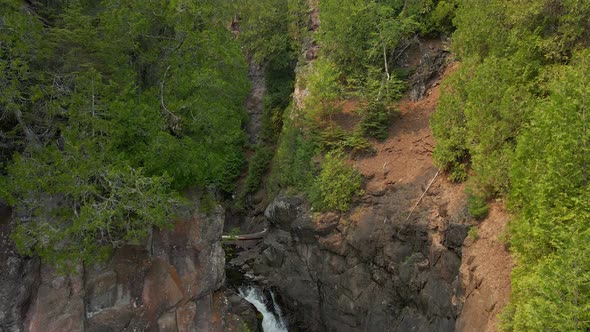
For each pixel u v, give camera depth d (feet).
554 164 27.73
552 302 24.89
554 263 25.48
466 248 41.98
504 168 38.42
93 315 43.24
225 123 52.49
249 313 59.36
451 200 48.62
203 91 49.49
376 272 54.85
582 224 26.13
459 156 49.16
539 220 28.07
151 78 49.29
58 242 40.52
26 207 39.01
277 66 105.91
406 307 51.37
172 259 49.60
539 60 41.01
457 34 54.13
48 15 46.96
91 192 39.32
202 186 55.67
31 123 41.60
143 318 45.70
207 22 51.42
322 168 64.18
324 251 61.11
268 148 102.22
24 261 40.42
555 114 28.99
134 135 42.57
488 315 34.22
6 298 38.88
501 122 39.93
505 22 46.29
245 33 109.40
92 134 38.45
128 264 45.88
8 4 36.60
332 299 59.62
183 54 48.70
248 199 100.12
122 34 42.91
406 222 52.03
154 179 39.40
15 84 35.04
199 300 51.16
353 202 60.03
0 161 41.68
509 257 35.96
